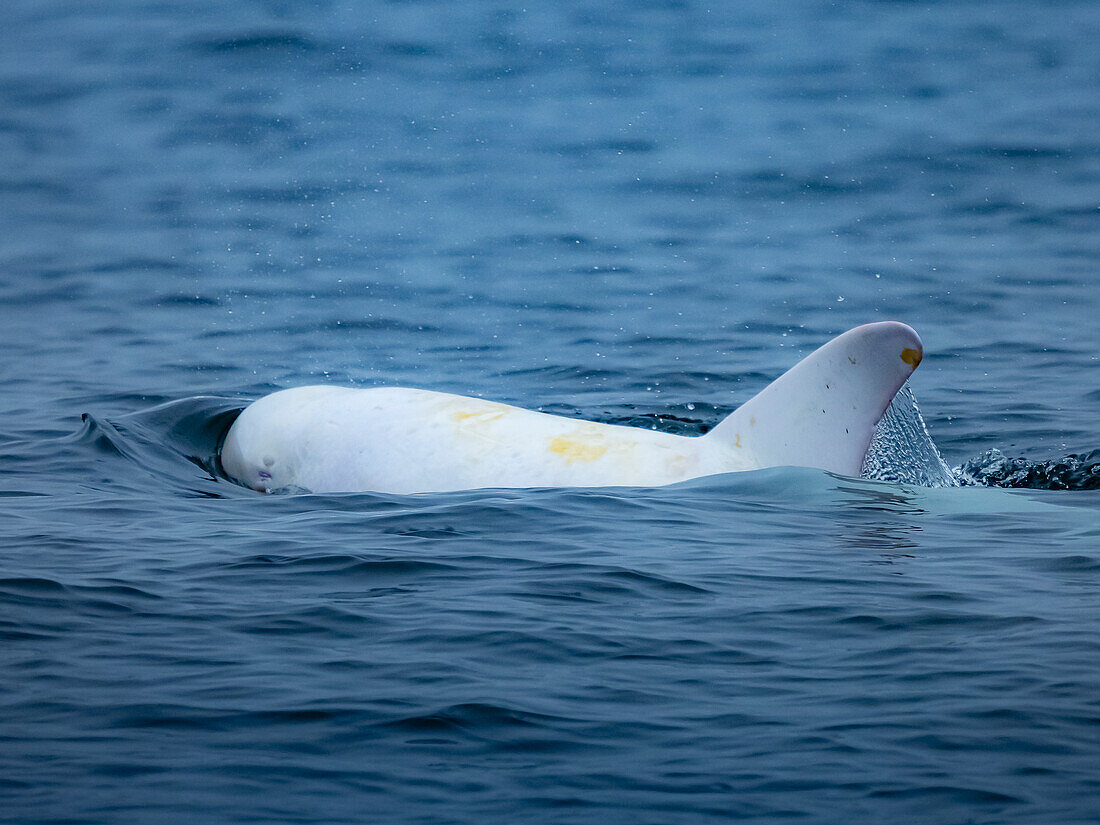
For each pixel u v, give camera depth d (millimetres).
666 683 18766
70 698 17922
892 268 73562
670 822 14648
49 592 22719
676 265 76000
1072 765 15859
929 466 32562
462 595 22859
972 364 52875
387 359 57000
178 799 15031
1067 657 19500
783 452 30906
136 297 70125
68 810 14703
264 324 64062
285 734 16844
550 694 18297
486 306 67562
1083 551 25844
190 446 37656
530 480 31250
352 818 14688
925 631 20938
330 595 22875
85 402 47250
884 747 16500
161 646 20109
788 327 61531
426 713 17516
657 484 30750
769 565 24844
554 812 14875
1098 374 50281
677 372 53094
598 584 23516
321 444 34125
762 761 16156
